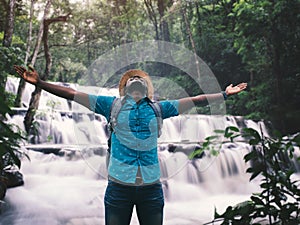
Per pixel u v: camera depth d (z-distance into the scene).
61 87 1.58
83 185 5.81
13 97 7.57
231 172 6.96
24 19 14.05
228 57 14.31
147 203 1.70
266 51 11.84
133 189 1.66
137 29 15.37
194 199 6.05
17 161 1.19
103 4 14.88
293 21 10.77
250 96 12.12
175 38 15.44
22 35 15.00
